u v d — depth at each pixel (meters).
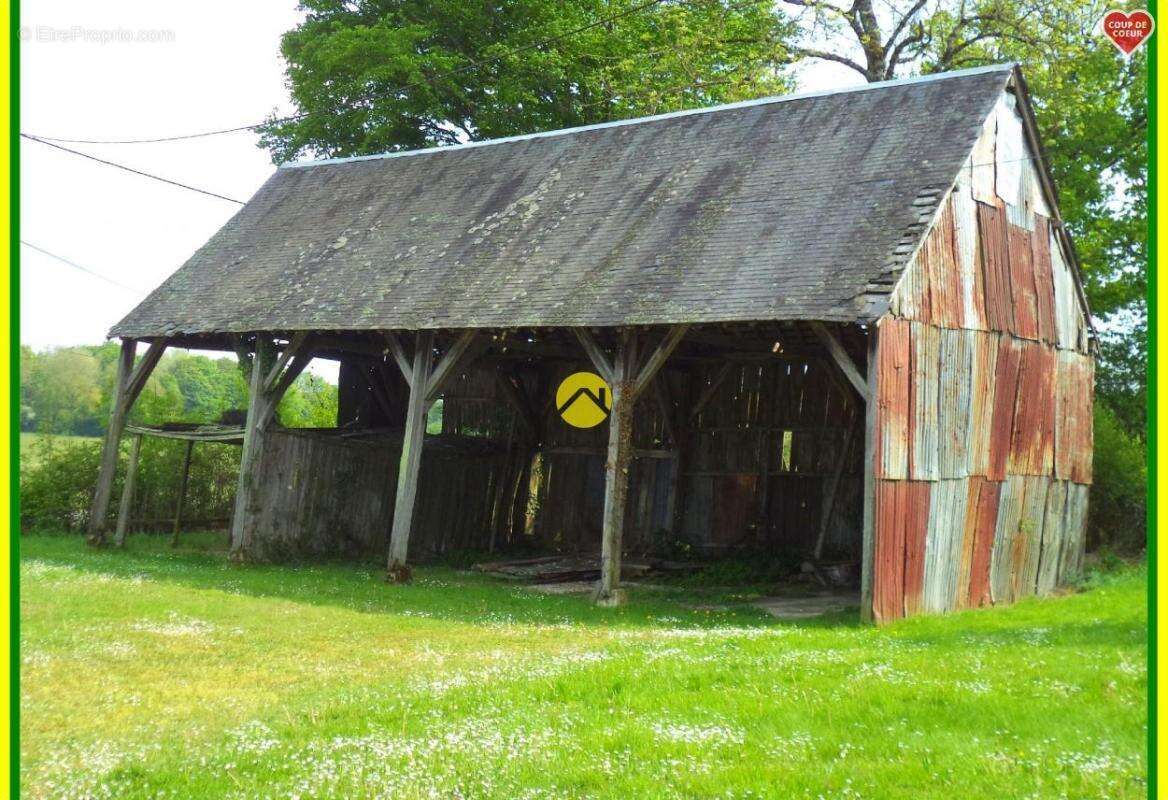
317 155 30.61
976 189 15.98
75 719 7.89
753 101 18.92
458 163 22.05
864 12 27.64
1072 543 18.97
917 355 14.31
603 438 22.75
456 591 16.84
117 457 22.72
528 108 28.77
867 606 13.32
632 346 15.64
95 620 12.17
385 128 28.11
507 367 23.84
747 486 20.56
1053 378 18.14
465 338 17.14
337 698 8.59
